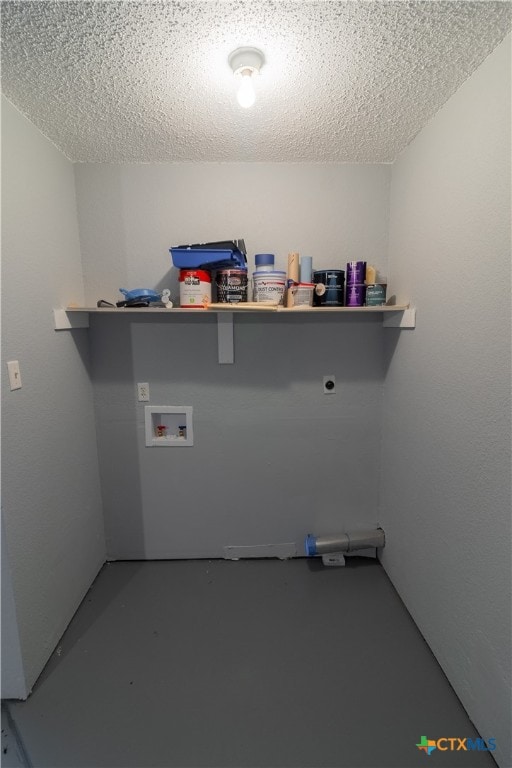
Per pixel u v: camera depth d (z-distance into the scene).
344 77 1.14
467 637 1.20
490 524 1.07
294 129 1.43
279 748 1.12
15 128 1.27
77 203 1.72
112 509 1.97
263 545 2.03
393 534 1.81
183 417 1.94
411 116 1.34
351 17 0.92
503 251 1.00
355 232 1.77
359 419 1.94
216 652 1.45
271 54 1.04
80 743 1.14
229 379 1.89
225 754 1.11
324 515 2.01
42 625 1.38
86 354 1.80
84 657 1.43
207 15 0.91
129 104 1.26
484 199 1.07
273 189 1.74
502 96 0.98
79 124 1.38
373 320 1.87
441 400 1.33
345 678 1.34
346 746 1.12
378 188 1.75
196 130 1.44
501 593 1.03
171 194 1.73
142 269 1.77
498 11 0.90
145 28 0.95
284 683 1.32
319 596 1.75
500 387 1.02
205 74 1.12
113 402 1.89
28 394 1.31
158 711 1.23
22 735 1.16
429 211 1.38
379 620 1.61
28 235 1.33
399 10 0.90
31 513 1.32
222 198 1.74
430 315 1.39
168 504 1.98
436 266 1.33
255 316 1.84
